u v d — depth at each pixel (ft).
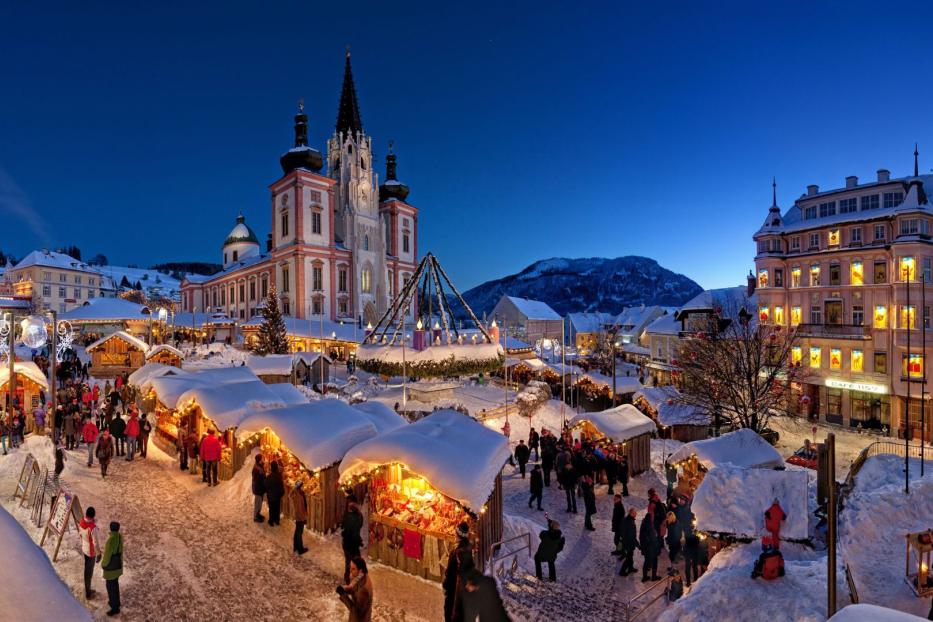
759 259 141.79
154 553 39.65
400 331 86.99
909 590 34.01
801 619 28.91
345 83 298.15
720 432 101.60
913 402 112.57
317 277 253.24
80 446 68.18
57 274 320.50
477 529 37.24
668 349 180.75
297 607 33.81
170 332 232.73
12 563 18.67
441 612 34.09
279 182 259.39
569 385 142.92
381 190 314.35
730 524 41.32
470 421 46.03
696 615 32.09
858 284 123.03
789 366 109.60
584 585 40.75
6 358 75.77
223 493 51.80
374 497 41.11
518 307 318.65
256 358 120.47
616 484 68.13
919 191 116.16
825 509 50.85
